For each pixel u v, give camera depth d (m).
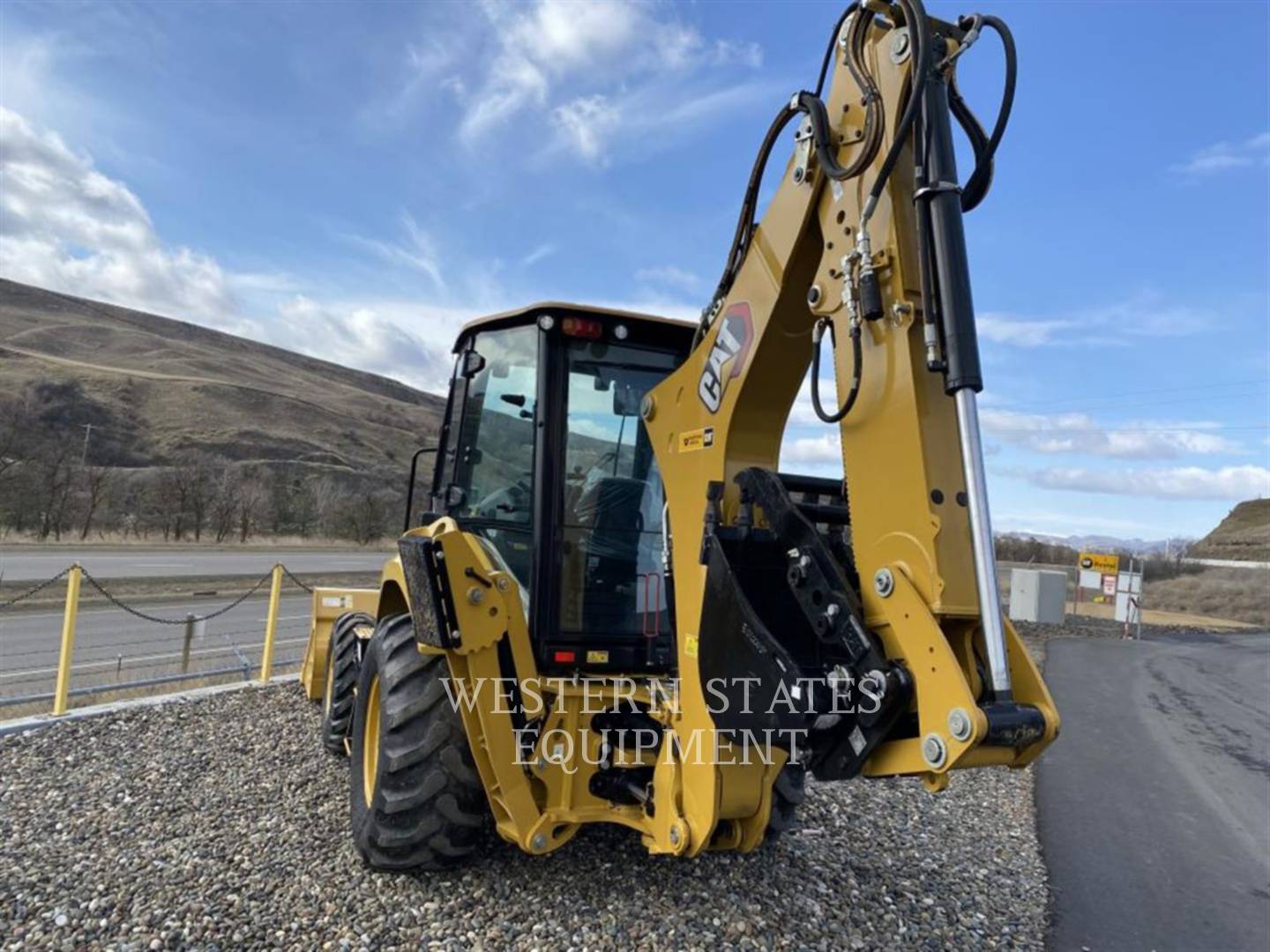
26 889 3.38
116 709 6.29
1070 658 15.34
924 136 2.31
